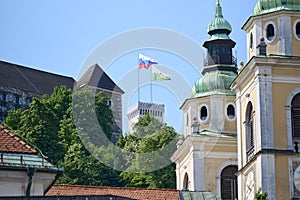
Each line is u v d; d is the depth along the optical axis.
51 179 39.69
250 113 60.06
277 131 57.16
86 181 89.12
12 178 38.69
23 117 102.00
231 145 70.50
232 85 62.44
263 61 57.56
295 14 59.00
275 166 56.56
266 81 57.66
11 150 39.34
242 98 60.88
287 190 56.34
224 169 70.25
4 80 149.38
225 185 70.19
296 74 57.94
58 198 34.34
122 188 53.47
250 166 58.56
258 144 57.41
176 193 53.59
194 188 69.69
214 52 74.50
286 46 58.44
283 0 59.44
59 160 95.19
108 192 52.72
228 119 71.44
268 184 56.22
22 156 39.28
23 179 38.88
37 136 98.62
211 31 75.19
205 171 70.00
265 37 59.34
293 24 58.88
